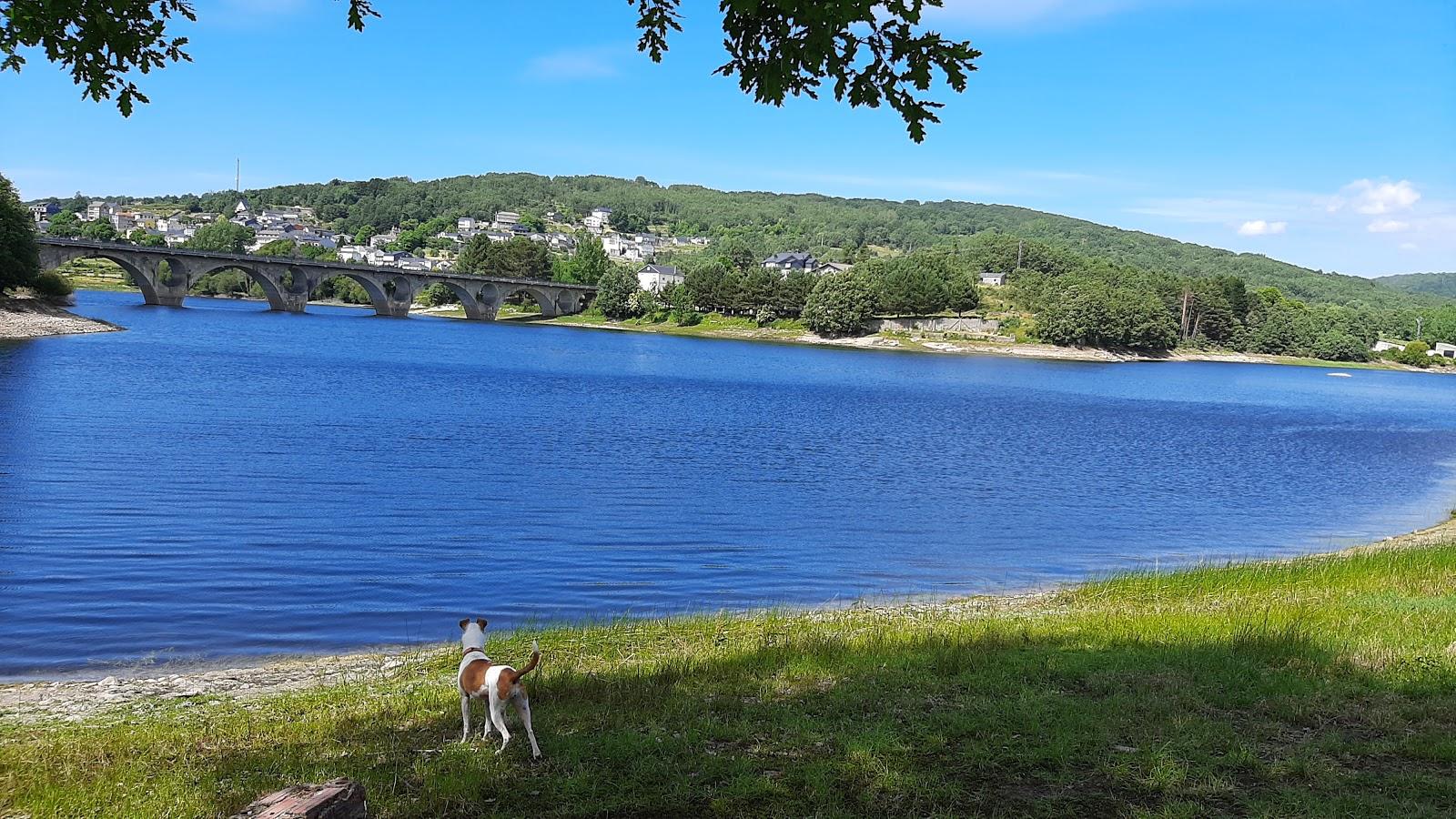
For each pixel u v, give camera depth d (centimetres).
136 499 3141
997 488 4491
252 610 2042
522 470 4225
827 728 1099
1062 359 19400
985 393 10962
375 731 1127
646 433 5841
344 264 19800
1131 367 18612
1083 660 1389
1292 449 6925
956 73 936
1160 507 4178
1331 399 12825
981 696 1212
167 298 17025
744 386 10025
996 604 2200
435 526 3027
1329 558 2597
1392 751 1037
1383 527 3869
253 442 4531
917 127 961
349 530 2903
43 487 3241
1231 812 891
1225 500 4453
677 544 2944
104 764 1018
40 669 1627
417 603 2158
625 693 1241
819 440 6019
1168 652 1431
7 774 984
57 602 2028
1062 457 5838
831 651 1498
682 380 10212
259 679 1534
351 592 2227
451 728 1134
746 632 1802
